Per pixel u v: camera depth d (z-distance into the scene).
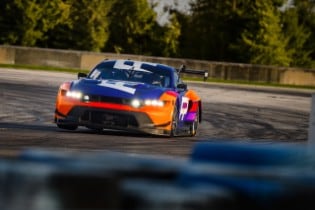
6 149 34.06
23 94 80.44
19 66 147.38
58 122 46.56
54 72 138.50
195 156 6.28
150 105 45.81
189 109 51.66
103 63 51.31
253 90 128.75
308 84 177.38
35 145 36.94
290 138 56.97
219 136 54.84
